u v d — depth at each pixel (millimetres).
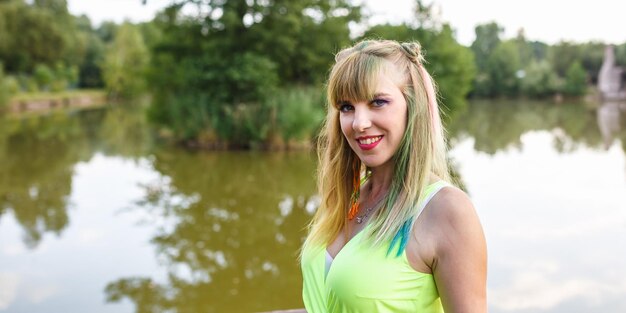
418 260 1259
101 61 57688
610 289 5359
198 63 15852
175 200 9586
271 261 6523
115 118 28234
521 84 50281
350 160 1582
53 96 42562
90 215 8570
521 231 7125
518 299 5188
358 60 1361
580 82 48344
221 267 6328
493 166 12062
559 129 20578
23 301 5445
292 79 17812
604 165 11961
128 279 5977
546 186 9789
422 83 1375
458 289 1204
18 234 7578
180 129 16750
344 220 1529
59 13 55312
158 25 17453
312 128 15195
